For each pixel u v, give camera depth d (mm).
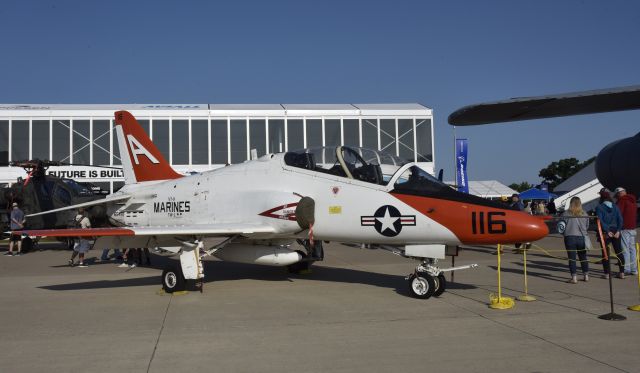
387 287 8453
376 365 4262
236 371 4160
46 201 16797
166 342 5109
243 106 25375
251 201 8766
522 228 6789
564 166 80125
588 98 10891
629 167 22312
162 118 23172
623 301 7043
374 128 24109
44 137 22766
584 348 4711
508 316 6129
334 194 8078
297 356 4559
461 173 21172
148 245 8672
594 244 16469
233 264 12039
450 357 4465
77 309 6879
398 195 7605
